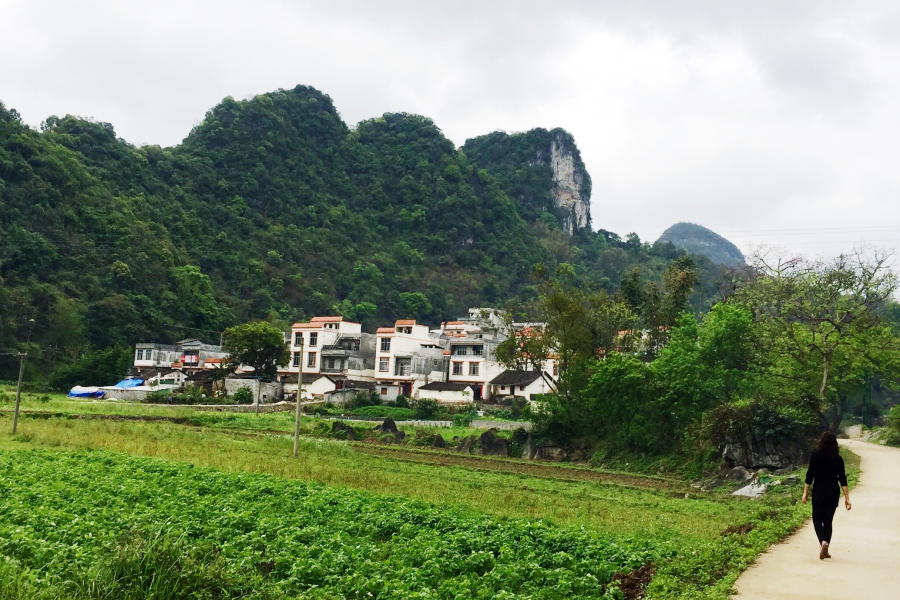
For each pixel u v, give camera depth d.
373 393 86.44
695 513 27.80
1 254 100.50
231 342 90.44
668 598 12.02
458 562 15.38
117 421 55.66
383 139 188.62
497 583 13.84
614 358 50.72
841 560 14.13
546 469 44.31
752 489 35.75
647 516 25.88
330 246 149.00
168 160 147.25
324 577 14.20
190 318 114.00
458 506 24.19
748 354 48.41
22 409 60.91
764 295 53.19
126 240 114.69
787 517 19.52
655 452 47.06
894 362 53.75
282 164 162.00
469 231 167.62
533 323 97.81
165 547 14.22
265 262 137.38
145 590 12.95
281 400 86.81
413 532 18.62
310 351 96.12
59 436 41.72
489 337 95.12
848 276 50.69
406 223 165.38
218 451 40.28
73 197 115.75
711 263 171.62
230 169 154.62
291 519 19.31
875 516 20.48
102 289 106.00
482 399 90.88
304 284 136.00
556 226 195.50
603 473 43.66
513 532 18.44
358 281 141.62
